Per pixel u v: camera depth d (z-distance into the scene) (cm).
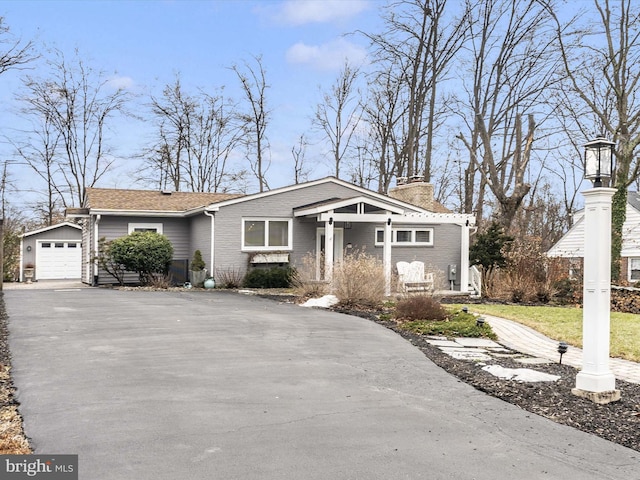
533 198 3800
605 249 584
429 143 2739
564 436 466
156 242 1961
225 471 377
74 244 2867
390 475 378
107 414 496
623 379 702
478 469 392
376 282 1388
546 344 966
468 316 1173
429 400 567
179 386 593
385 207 1831
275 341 870
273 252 1970
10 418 484
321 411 518
